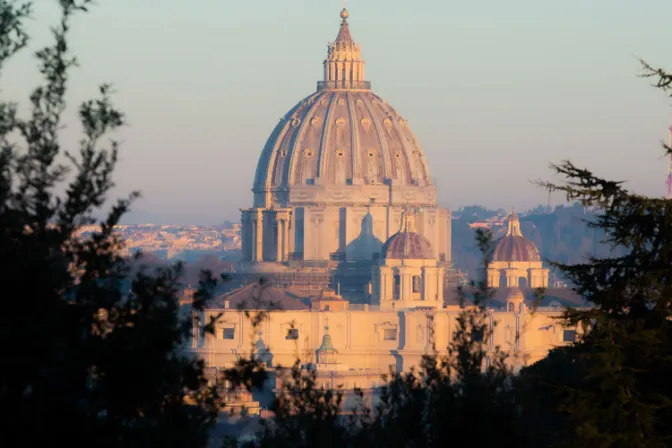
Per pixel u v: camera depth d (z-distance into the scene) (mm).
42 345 182375
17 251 189125
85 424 188625
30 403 181750
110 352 195250
